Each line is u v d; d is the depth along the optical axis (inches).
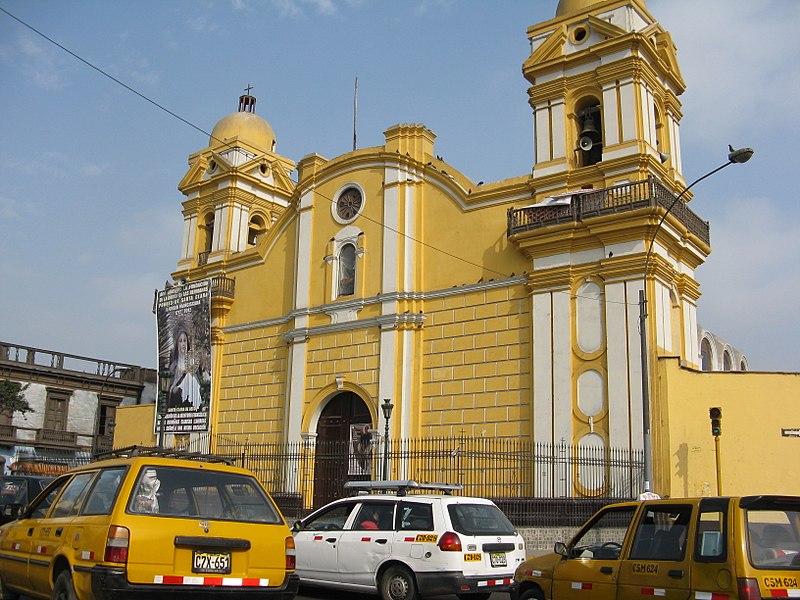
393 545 536.1
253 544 372.2
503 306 1084.5
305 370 1275.8
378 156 1248.8
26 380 1811.0
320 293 1293.1
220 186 1536.7
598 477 942.4
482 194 1136.8
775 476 899.4
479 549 523.2
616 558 397.7
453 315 1132.5
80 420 1903.3
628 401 938.7
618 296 970.7
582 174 1050.1
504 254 1100.5
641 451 919.0
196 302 1365.7
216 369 1427.2
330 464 1224.2
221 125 1608.0
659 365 940.6
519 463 1015.6
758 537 344.5
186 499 371.6
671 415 927.7
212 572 358.9
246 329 1405.0
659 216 954.7
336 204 1302.9
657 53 1106.7
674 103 1155.9
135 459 378.3
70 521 382.3
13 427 1753.2
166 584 345.4
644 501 401.1
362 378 1199.6
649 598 370.6
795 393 916.6
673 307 1042.7
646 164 1008.2
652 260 959.0
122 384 2001.7
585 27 1108.5
